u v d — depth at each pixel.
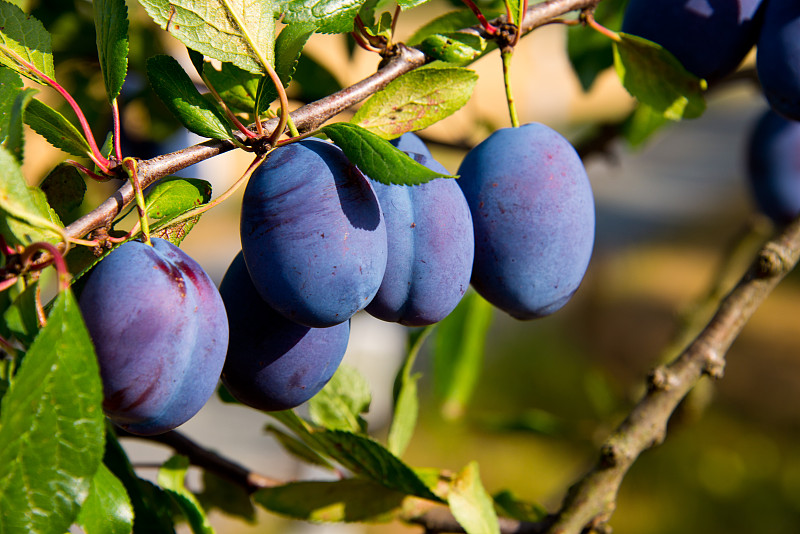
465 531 0.61
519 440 2.03
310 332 0.56
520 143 0.59
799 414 2.22
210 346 0.53
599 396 0.84
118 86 0.55
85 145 0.55
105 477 0.55
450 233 0.56
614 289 2.93
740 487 1.95
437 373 0.80
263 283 0.55
